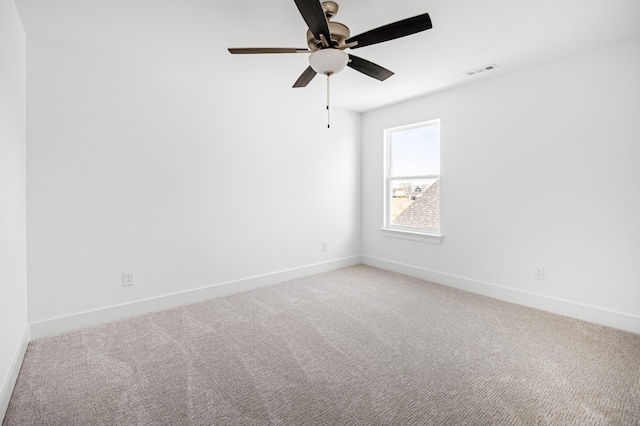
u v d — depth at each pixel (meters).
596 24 2.13
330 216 4.20
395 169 4.19
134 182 2.71
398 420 1.50
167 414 1.54
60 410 1.57
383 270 4.23
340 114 4.25
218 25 2.15
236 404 1.62
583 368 1.92
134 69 2.68
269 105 3.54
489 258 3.22
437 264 3.69
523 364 1.97
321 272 4.12
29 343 2.22
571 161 2.65
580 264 2.64
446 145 3.53
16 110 1.91
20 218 2.03
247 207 3.42
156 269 2.85
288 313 2.79
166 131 2.86
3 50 1.63
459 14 2.01
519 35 2.29
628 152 2.38
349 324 2.56
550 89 2.75
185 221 3.00
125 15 2.02
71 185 2.42
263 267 3.57
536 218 2.88
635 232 2.37
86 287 2.51
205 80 3.07
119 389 1.74
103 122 2.54
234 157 3.30
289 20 2.09
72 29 2.18
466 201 3.38
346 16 2.04
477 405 1.60
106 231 2.58
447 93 3.50
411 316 2.72
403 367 1.95
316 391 1.72
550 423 1.47
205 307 2.93
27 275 2.25
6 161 1.68
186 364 1.99
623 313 2.43
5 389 1.58
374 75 2.28
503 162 3.08
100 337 2.33
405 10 1.97
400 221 4.16
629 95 2.36
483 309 2.87
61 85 2.36
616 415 1.51
